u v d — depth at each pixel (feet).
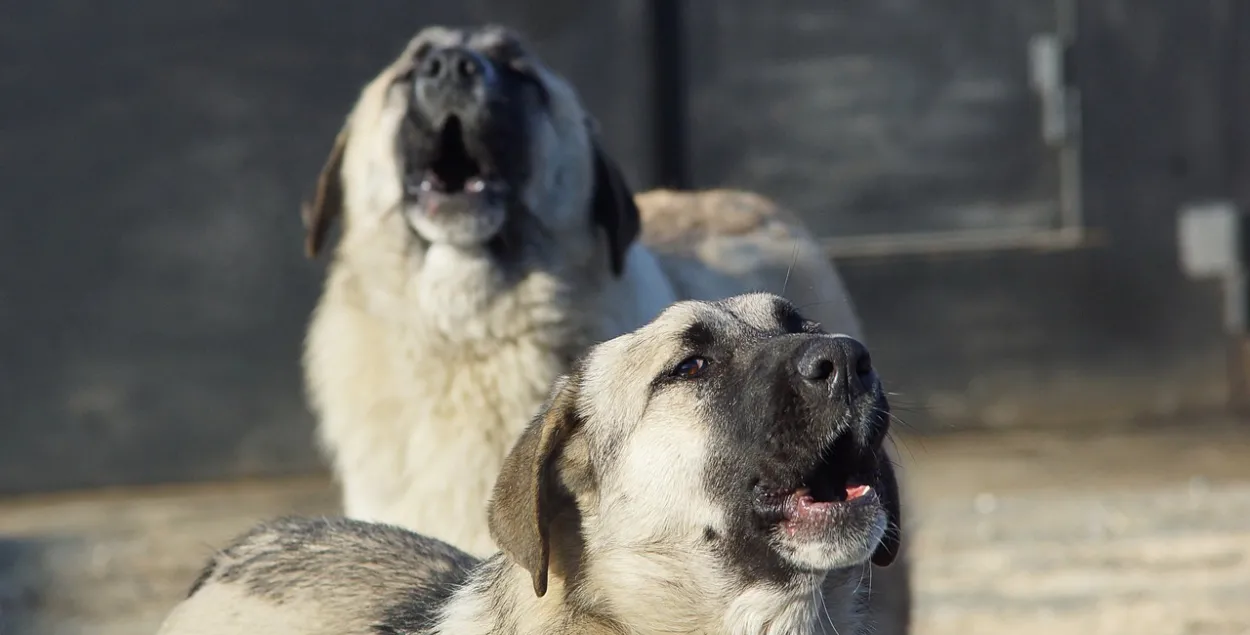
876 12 50.44
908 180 50.88
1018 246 50.34
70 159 46.73
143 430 47.19
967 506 40.09
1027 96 50.93
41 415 46.88
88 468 47.03
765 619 15.75
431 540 18.61
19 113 46.50
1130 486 41.73
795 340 15.33
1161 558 34.01
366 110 22.65
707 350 15.81
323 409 22.63
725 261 24.90
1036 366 50.47
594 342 21.77
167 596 33.40
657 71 48.91
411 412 21.34
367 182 22.15
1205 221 49.90
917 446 47.09
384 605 16.79
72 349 46.93
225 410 47.44
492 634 15.71
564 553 16.03
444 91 21.16
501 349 21.29
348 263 22.53
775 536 15.31
